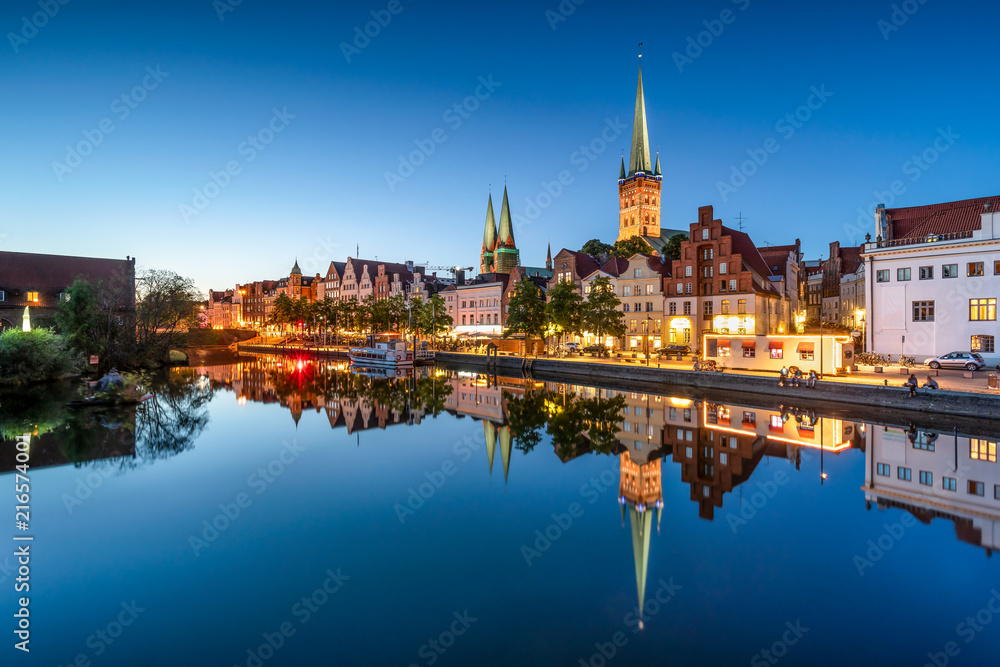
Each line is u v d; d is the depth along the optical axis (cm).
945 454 2698
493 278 11512
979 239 4844
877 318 5475
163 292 7444
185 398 4997
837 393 3912
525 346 8262
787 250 8581
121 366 6788
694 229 7331
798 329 8881
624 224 19262
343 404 4716
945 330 5034
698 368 5203
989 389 3462
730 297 6994
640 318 7881
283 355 12331
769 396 4341
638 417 3897
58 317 6084
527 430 3541
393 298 12112
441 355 9162
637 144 18512
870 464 2552
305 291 18875
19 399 4341
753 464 2598
